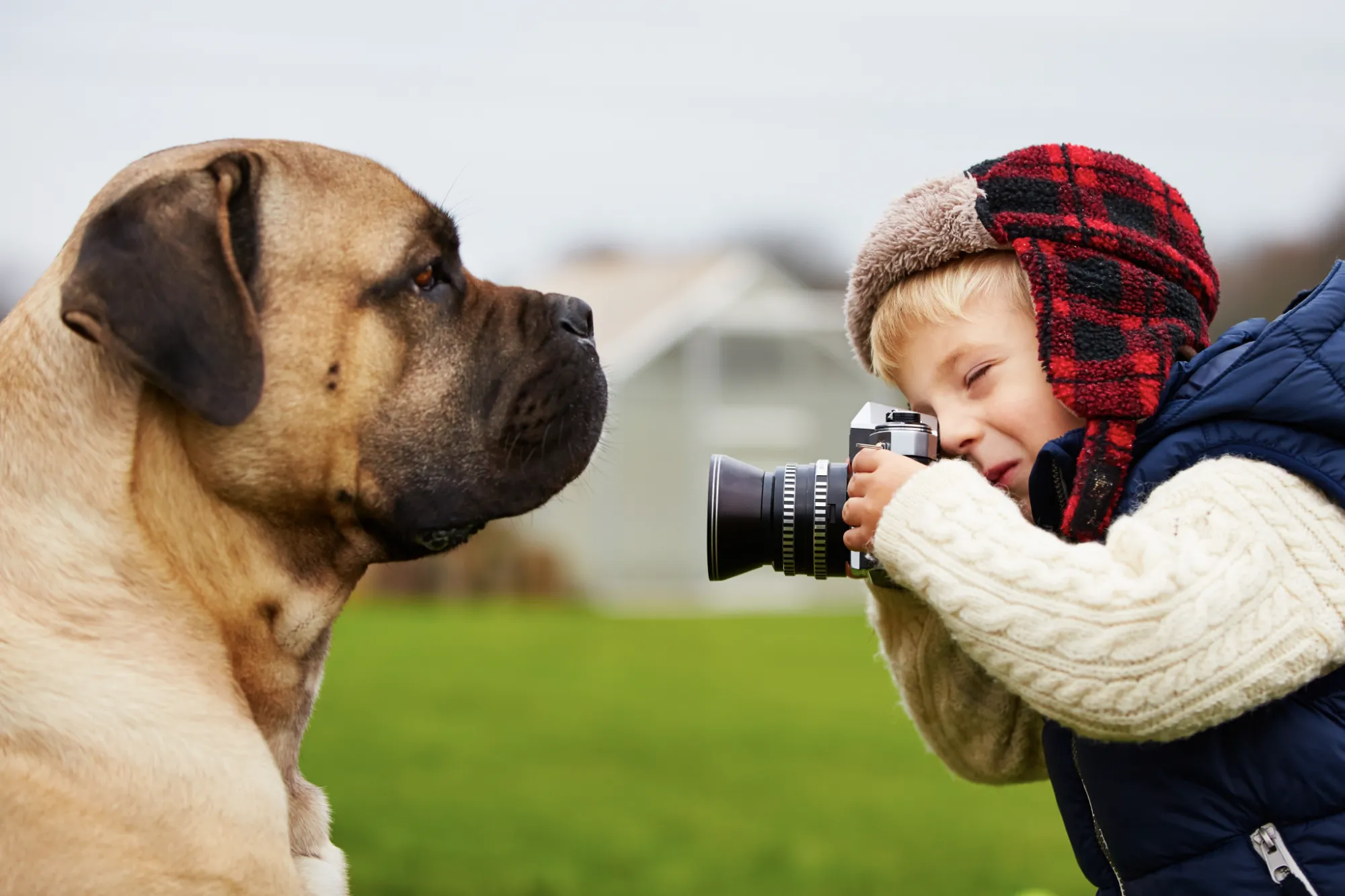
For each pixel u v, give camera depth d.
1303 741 2.50
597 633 16.33
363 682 12.01
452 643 15.11
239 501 2.66
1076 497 2.70
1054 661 2.46
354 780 8.00
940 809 7.42
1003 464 2.87
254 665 2.71
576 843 6.58
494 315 2.97
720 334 26.86
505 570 23.20
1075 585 2.46
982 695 3.13
